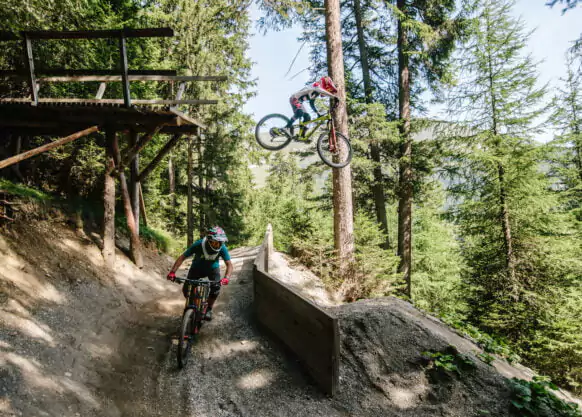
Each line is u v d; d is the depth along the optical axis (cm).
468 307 1112
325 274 884
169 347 451
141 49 1084
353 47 1574
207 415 330
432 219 1981
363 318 490
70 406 289
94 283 563
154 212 1541
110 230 673
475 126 1127
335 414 344
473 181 1155
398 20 1383
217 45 1580
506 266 1050
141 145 673
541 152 1030
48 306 428
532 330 930
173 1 1412
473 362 423
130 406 324
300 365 417
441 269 1852
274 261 905
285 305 458
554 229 1055
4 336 330
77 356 365
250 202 2031
